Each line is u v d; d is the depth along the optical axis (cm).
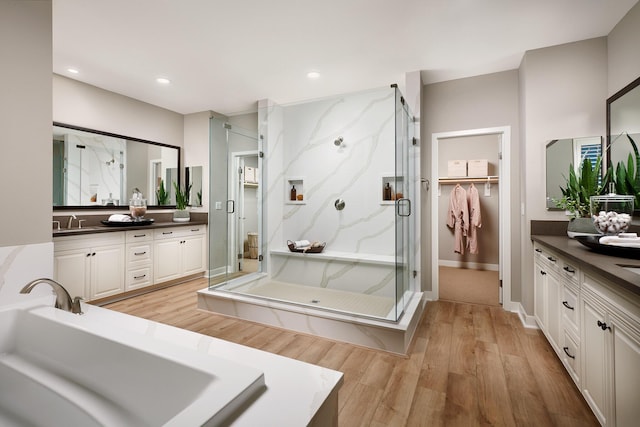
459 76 328
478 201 489
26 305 140
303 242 304
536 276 253
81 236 299
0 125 137
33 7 148
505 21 232
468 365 205
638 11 209
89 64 304
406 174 280
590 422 150
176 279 404
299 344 236
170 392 88
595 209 211
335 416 87
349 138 285
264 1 211
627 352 113
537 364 205
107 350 104
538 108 270
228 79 341
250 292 313
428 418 154
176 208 457
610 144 239
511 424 149
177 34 251
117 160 384
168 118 450
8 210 140
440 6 215
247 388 77
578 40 258
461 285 409
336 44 267
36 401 110
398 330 219
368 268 279
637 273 119
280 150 311
